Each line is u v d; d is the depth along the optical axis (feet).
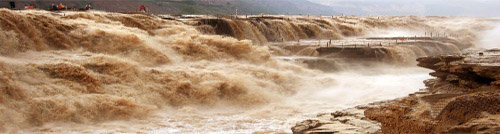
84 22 72.74
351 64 78.18
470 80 38.55
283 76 65.36
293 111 51.65
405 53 84.84
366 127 27.71
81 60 56.70
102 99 48.08
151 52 65.92
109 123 45.03
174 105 53.57
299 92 62.59
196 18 97.71
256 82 61.16
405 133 26.40
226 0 300.40
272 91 60.75
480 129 22.17
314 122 29.89
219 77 58.90
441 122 25.46
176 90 54.90
